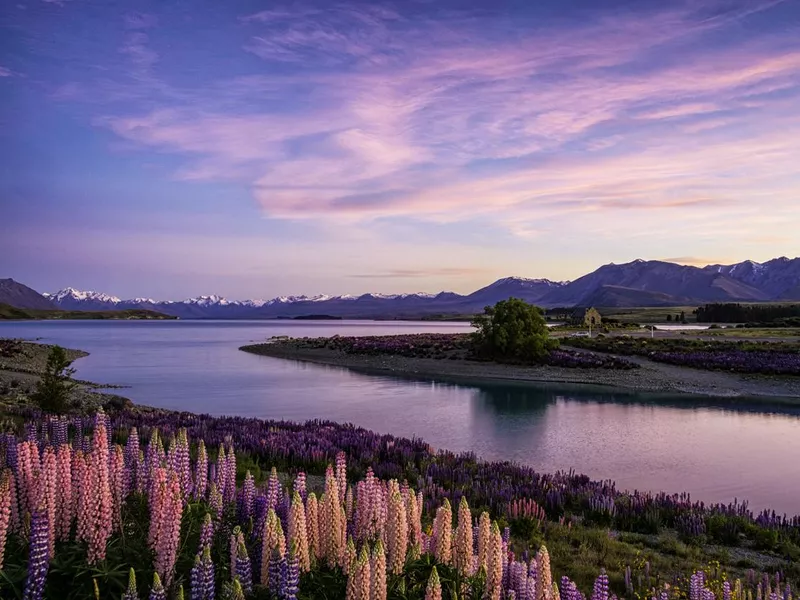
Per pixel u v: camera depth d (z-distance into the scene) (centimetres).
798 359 6138
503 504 1593
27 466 666
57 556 587
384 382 5784
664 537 1517
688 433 3241
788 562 1357
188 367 7369
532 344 6831
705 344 8044
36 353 8031
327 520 636
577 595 721
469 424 3494
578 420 3647
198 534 672
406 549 641
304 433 2406
